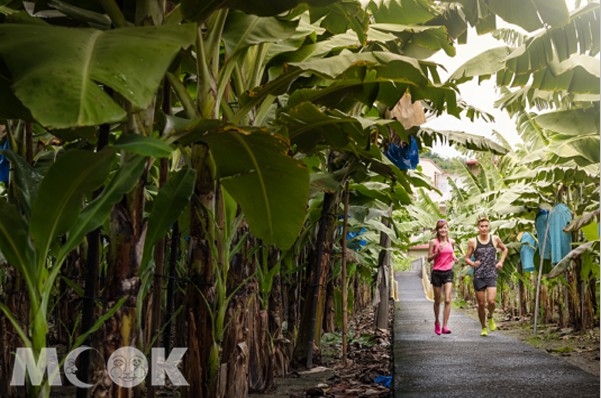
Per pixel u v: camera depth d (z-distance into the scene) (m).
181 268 5.33
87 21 3.43
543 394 5.26
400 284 33.31
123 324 2.79
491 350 8.02
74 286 2.97
